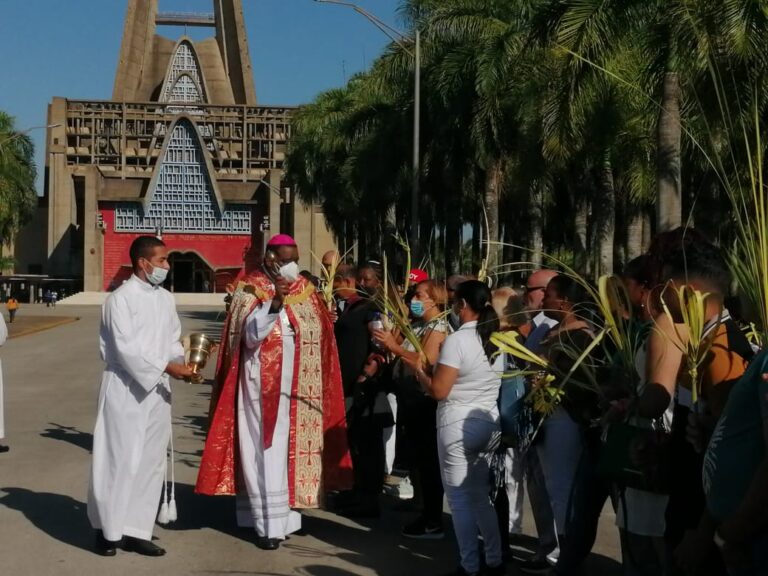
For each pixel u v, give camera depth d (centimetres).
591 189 3111
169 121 10581
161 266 691
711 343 410
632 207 3144
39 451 1113
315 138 5072
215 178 9644
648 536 480
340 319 856
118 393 684
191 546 716
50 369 2273
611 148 2477
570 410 567
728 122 488
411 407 741
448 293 761
